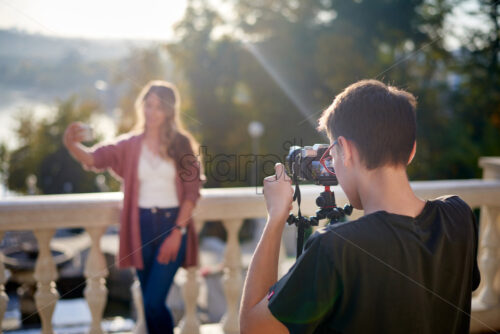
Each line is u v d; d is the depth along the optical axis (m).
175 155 2.02
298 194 1.08
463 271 0.87
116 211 2.21
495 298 2.50
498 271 2.52
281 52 13.29
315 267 0.79
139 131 2.18
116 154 2.05
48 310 2.17
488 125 12.56
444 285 0.84
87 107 13.94
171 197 2.04
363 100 0.85
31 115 14.32
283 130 12.11
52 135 14.17
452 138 11.55
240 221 2.39
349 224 0.82
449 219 0.88
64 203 2.13
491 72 12.05
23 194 14.12
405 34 11.77
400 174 0.87
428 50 10.53
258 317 0.83
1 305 2.11
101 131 12.68
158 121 2.02
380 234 0.80
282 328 0.82
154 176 2.02
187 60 14.09
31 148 14.20
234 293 2.39
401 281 0.79
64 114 14.00
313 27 13.70
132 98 12.24
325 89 11.77
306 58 12.86
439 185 2.50
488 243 2.55
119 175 2.10
